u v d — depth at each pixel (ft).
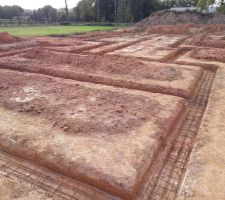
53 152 13.28
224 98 20.34
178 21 99.76
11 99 20.06
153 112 17.98
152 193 11.60
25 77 25.98
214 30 82.28
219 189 10.52
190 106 21.53
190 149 15.19
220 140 14.15
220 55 37.01
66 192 11.46
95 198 11.15
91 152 13.12
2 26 100.22
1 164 13.51
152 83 24.54
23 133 15.05
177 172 13.01
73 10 148.05
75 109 18.10
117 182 11.23
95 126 15.64
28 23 113.80
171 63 35.29
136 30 88.07
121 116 17.01
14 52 40.50
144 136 14.76
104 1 135.33
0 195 10.92
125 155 12.92
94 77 26.40
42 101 19.57
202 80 28.50
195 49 45.09
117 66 30.40
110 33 78.69
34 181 12.17
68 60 33.53
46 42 50.90
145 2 133.28
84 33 77.61
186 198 10.16
